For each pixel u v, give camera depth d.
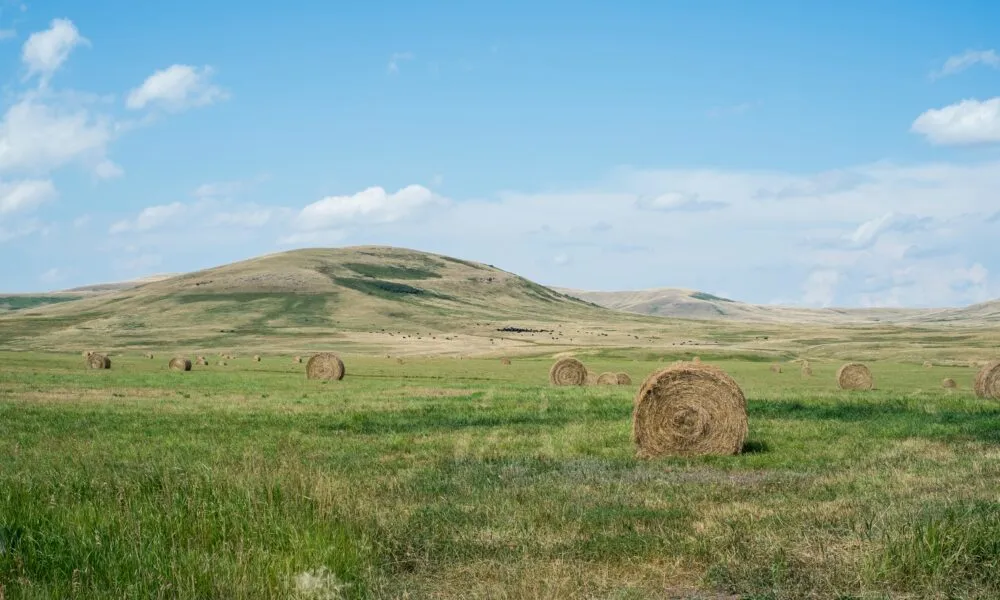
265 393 38.03
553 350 137.88
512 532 10.34
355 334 196.88
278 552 8.70
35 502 10.10
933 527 8.70
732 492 13.03
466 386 46.09
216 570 8.12
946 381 54.59
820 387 51.16
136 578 7.86
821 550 9.07
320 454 17.64
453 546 9.81
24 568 8.30
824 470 15.37
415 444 19.28
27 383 43.53
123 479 11.91
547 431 21.86
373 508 11.21
